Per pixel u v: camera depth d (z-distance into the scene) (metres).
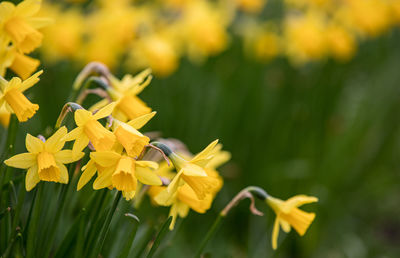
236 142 5.19
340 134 5.69
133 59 4.84
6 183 2.15
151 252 2.13
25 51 2.26
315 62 5.95
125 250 2.15
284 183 5.04
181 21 5.15
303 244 4.91
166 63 4.59
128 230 2.63
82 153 1.86
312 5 5.93
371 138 5.98
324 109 5.49
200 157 1.95
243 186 5.18
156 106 4.94
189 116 5.10
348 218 5.75
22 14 2.26
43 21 2.35
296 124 5.12
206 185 1.92
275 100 5.42
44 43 4.80
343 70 5.80
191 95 5.21
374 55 7.24
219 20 5.40
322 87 5.54
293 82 5.77
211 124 5.16
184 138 5.09
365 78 7.15
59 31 4.78
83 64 5.02
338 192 5.54
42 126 4.75
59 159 1.88
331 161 5.30
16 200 2.20
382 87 6.30
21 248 2.12
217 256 4.64
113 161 1.78
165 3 5.74
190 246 4.71
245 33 5.70
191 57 5.27
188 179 1.93
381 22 5.92
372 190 5.98
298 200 2.36
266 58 5.61
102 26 4.83
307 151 5.18
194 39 5.01
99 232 2.12
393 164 6.56
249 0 5.71
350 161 5.60
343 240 5.41
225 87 5.27
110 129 1.92
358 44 7.40
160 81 4.97
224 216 2.42
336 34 5.57
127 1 5.17
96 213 2.17
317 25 5.55
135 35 4.76
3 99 1.93
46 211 2.27
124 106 2.36
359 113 5.92
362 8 5.79
